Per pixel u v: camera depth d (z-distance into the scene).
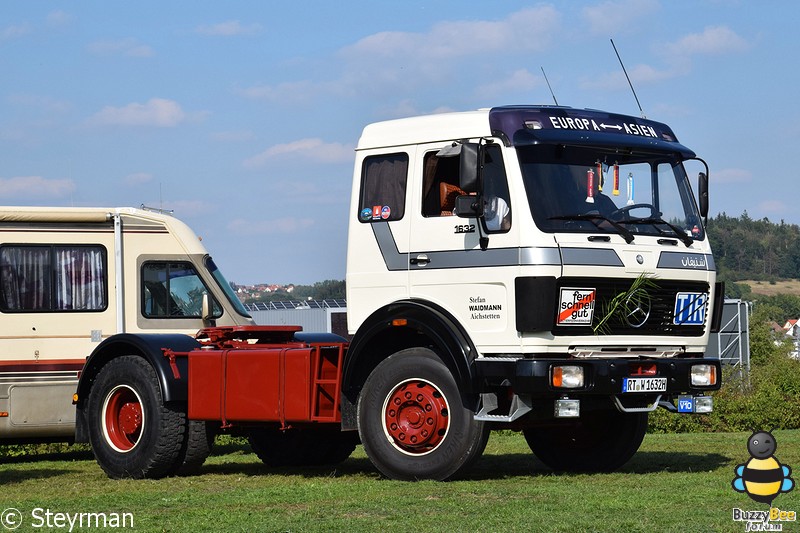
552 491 9.98
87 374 13.21
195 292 16.50
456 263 11.02
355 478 11.77
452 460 10.76
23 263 15.83
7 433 15.57
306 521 8.66
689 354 11.63
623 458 12.20
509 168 10.81
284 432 13.66
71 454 17.78
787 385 23.03
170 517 9.13
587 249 10.73
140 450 12.48
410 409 11.09
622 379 10.73
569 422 11.92
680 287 11.42
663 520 8.37
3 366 15.58
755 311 69.00
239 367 12.01
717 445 14.75
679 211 11.64
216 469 13.60
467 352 10.73
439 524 8.36
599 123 11.34
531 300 10.53
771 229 167.00
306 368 11.44
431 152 11.34
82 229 16.14
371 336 11.21
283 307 34.66
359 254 11.73
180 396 12.35
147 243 16.39
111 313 16.11
